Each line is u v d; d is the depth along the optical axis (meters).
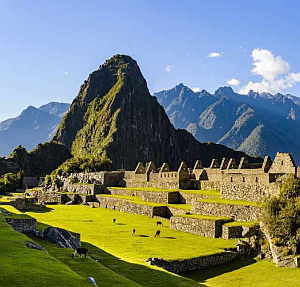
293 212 49.00
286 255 47.09
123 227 69.69
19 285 23.55
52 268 28.06
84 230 66.12
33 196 127.81
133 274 37.94
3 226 44.09
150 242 56.25
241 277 44.81
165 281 36.34
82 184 128.25
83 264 34.34
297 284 40.53
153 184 105.69
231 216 63.41
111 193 115.94
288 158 64.75
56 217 83.75
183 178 92.56
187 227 65.06
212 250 51.31
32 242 36.56
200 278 45.19
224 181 71.94
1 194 152.00
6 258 29.22
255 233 54.72
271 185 61.75
